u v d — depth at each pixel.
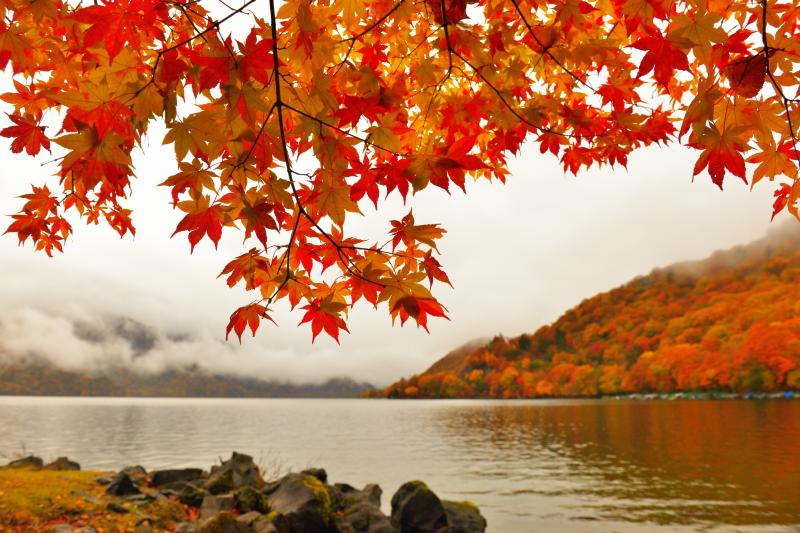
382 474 30.34
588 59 2.36
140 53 1.52
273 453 40.88
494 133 2.97
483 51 2.19
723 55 1.53
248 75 1.45
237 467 13.91
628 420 69.25
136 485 11.00
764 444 38.81
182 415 111.06
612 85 2.57
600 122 2.72
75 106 1.44
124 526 8.14
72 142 1.46
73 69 2.15
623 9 1.56
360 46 2.31
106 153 1.50
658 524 17.81
